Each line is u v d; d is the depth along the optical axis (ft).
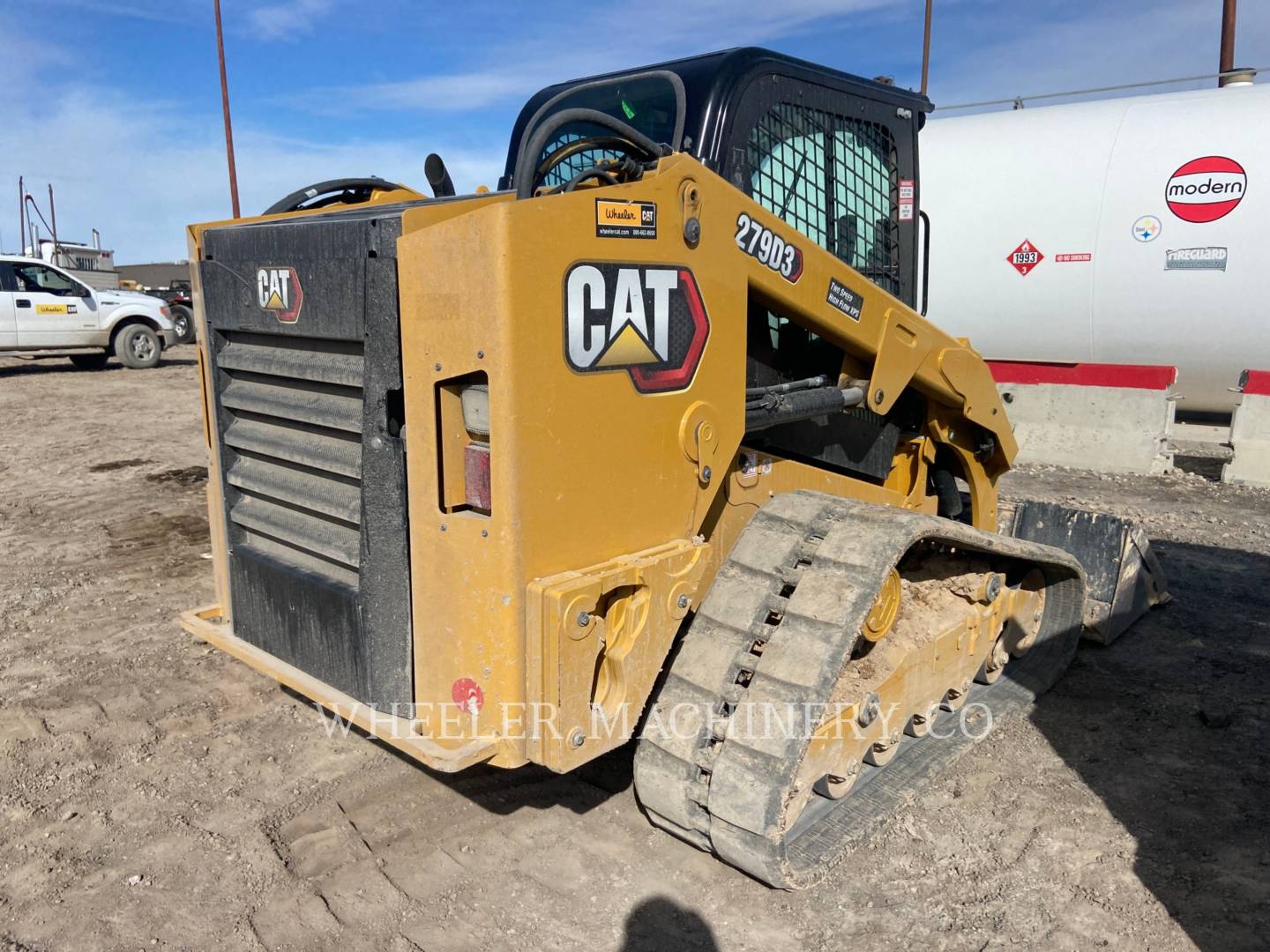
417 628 8.12
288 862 9.07
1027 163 29.48
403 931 8.15
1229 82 30.76
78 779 10.48
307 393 8.93
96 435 31.27
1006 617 12.32
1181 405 31.58
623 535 8.16
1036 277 29.55
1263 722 12.14
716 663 8.70
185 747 11.19
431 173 10.13
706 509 8.99
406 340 7.64
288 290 8.66
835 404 10.67
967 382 12.84
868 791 10.00
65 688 12.69
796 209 11.07
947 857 9.31
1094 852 9.40
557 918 8.36
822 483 11.43
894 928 8.29
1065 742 11.62
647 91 10.79
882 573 8.56
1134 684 13.25
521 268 6.98
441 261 7.25
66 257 87.30
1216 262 27.17
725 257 8.74
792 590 9.15
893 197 12.72
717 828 8.46
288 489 9.27
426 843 9.39
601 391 7.74
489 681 7.65
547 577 7.58
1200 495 24.17
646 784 8.82
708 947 8.04
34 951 7.88
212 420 10.14
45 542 19.40
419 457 7.73
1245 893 8.77
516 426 7.15
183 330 66.64
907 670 10.03
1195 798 10.39
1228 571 18.08
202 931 8.13
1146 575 15.47
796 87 10.80
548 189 8.83
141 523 20.88
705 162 9.95
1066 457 27.48
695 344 8.55
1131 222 28.02
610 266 7.64
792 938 8.16
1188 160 27.32
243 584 9.96
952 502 13.79
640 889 8.75
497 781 10.55
